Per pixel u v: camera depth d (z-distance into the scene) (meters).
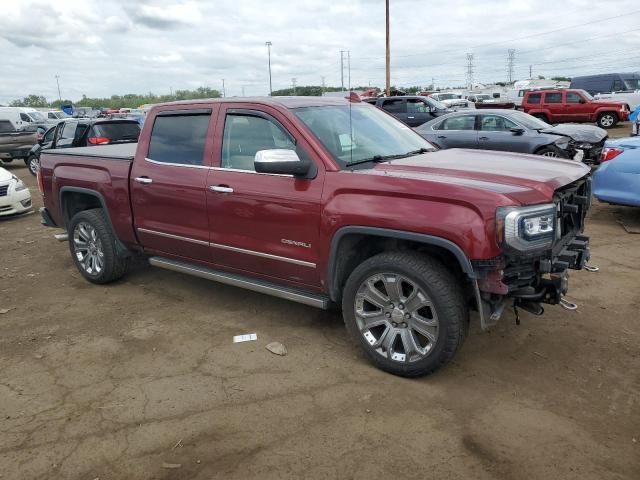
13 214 9.60
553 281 3.43
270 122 4.13
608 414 3.15
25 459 2.92
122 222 5.21
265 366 3.85
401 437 2.99
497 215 3.08
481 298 3.30
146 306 5.06
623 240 6.69
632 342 4.01
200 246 4.62
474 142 12.35
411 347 3.53
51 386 3.67
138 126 13.17
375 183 3.51
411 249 3.59
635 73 30.55
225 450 2.94
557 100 24.45
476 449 2.88
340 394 3.45
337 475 2.71
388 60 33.69
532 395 3.37
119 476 2.77
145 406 3.38
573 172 3.82
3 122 18.31
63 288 5.67
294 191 3.87
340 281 3.88
